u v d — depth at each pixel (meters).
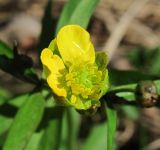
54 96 0.10
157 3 0.22
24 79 0.11
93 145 0.16
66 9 0.12
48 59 0.10
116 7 0.22
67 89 0.10
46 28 0.12
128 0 0.22
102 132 0.16
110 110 0.10
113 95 0.11
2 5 0.22
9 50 0.11
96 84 0.10
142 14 0.21
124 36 0.21
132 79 0.12
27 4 0.22
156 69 0.18
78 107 0.10
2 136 0.14
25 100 0.12
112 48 0.18
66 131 0.15
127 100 0.11
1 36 0.21
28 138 0.10
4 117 0.12
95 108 0.10
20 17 0.21
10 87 0.18
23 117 0.11
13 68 0.11
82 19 0.12
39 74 0.18
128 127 0.18
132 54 0.18
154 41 0.21
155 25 0.21
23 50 0.20
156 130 0.18
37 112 0.11
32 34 0.21
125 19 0.19
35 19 0.21
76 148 0.15
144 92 0.10
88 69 0.10
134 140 0.18
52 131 0.12
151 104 0.10
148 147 0.17
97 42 0.21
